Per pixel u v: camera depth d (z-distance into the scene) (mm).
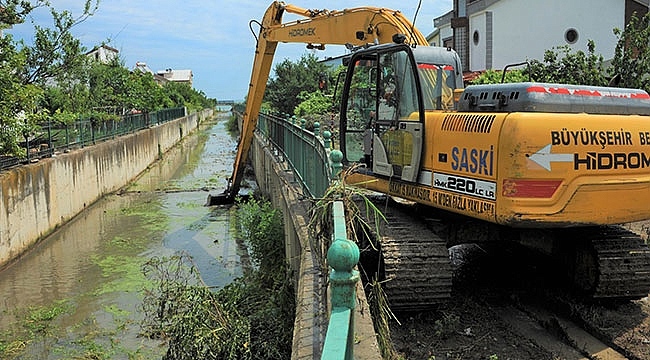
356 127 7977
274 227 9758
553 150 4980
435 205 5988
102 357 7812
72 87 23859
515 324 5727
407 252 5648
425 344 5246
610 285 5707
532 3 20859
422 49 6695
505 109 5465
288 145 13328
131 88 31344
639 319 5621
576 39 20641
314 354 4008
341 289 2750
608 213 5184
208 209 17969
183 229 15312
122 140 23625
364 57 7570
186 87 74562
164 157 34344
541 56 20953
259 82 14672
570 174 5027
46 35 18422
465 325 5664
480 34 22188
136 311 9531
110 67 31203
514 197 4980
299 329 4414
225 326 6277
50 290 10789
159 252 13156
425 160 6152
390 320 5715
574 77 11750
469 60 23469
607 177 5156
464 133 5551
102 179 20500
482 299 6383
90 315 9469
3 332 8875
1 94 12867
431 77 6621
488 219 5242
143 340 8250
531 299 6359
